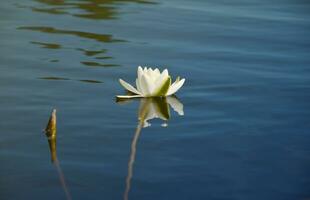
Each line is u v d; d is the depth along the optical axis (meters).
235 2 13.49
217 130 7.48
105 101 8.21
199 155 6.81
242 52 10.33
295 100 8.42
